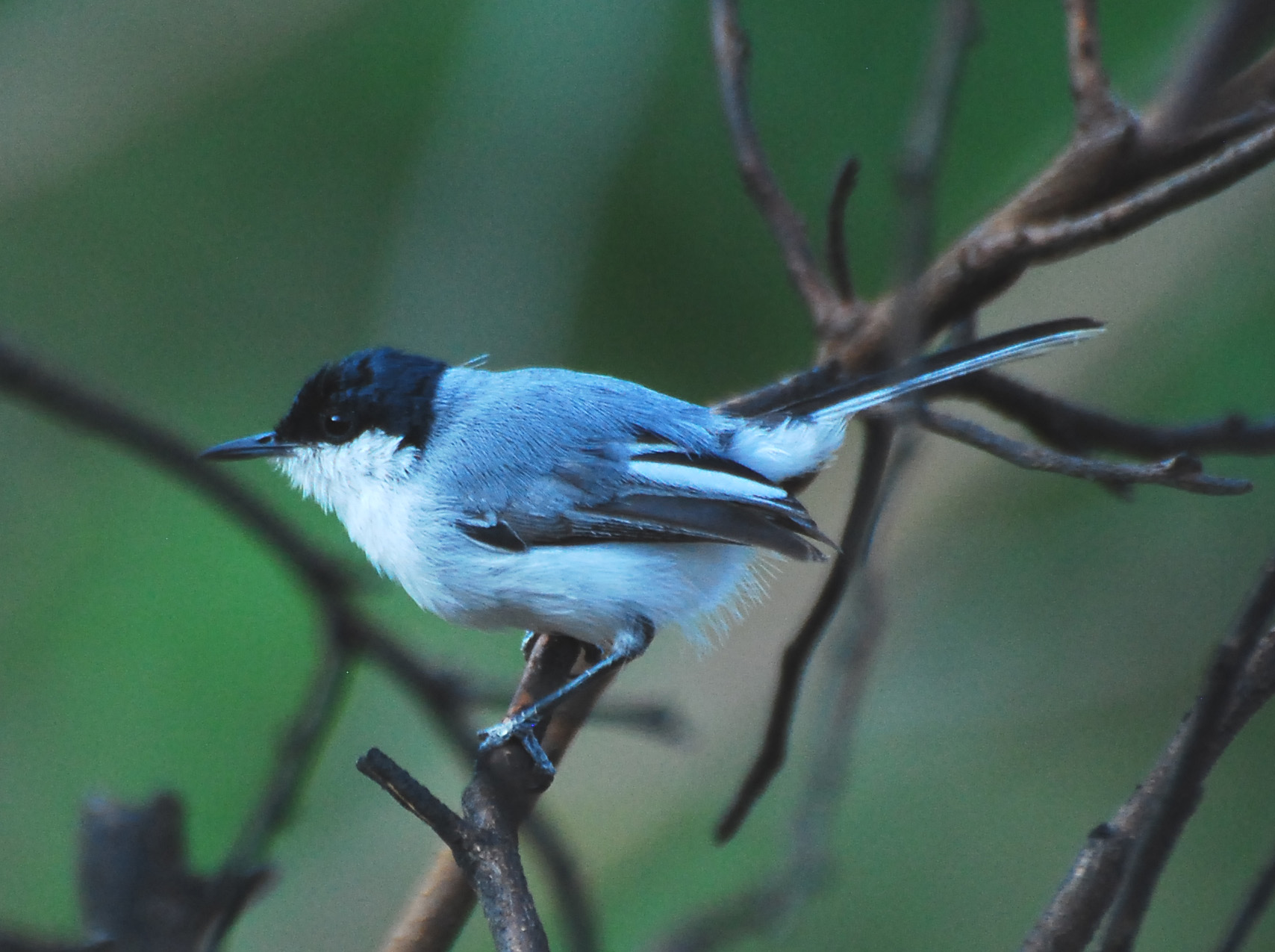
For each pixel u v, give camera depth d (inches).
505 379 90.1
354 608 88.3
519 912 87.2
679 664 91.7
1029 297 92.1
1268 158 88.3
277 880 87.9
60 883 91.4
